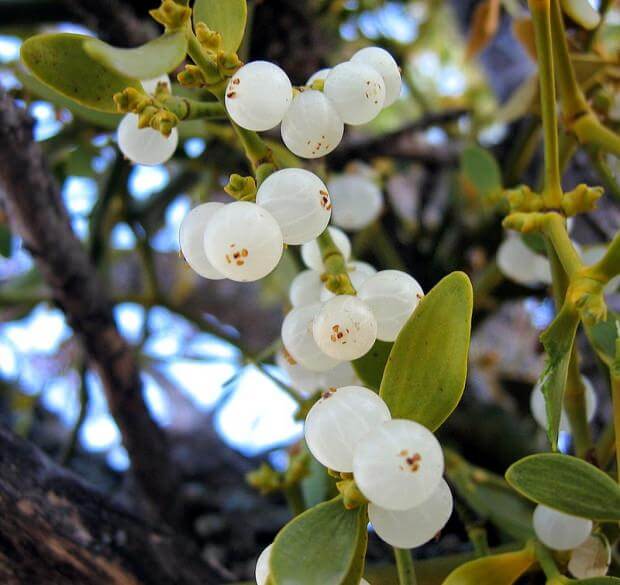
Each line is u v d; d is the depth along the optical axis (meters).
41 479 0.12
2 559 0.11
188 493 0.19
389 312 0.08
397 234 0.21
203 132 0.13
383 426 0.07
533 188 0.19
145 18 0.16
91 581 0.11
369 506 0.08
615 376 0.08
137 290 0.26
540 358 0.22
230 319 0.26
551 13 0.10
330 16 0.18
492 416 0.18
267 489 0.13
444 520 0.08
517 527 0.12
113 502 0.12
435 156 0.22
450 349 0.08
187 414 0.25
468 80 0.27
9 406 0.22
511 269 0.13
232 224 0.07
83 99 0.08
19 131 0.13
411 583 0.08
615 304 0.16
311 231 0.08
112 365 0.15
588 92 0.13
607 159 0.14
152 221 0.20
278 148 0.11
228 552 0.18
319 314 0.08
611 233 0.17
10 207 0.13
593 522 0.10
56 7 0.17
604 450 0.11
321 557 0.07
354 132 0.22
